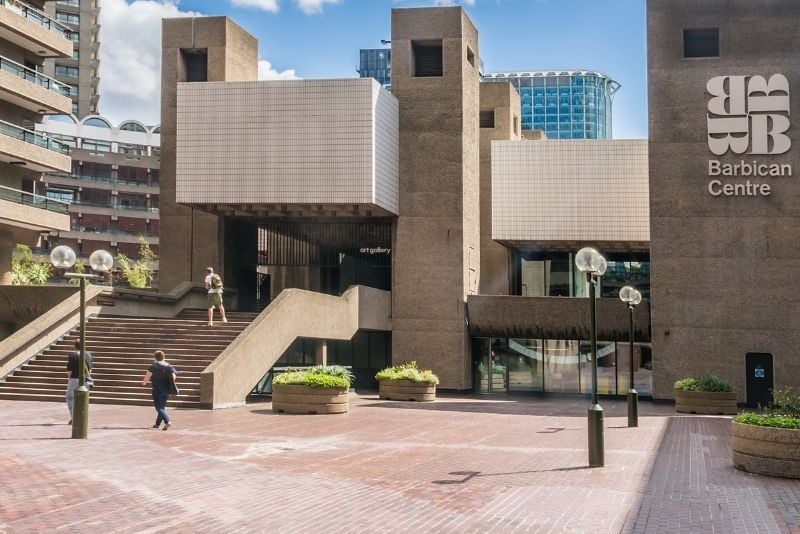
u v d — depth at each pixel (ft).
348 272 132.16
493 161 135.23
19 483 40.09
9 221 126.11
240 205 117.50
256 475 44.60
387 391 107.24
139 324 96.63
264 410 82.48
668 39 120.06
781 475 47.34
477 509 37.29
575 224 132.57
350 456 52.80
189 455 50.60
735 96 117.70
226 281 127.95
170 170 129.59
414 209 125.90
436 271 125.18
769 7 118.01
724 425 80.89
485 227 150.20
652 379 117.39
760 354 115.03
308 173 114.11
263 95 115.44
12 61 128.67
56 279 275.80
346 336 110.83
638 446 61.77
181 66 130.52
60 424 63.72
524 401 115.34
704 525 34.81
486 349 131.03
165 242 128.57
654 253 118.32
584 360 127.03
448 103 125.90
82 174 296.10
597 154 132.67
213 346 90.79
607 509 37.73
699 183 117.80
